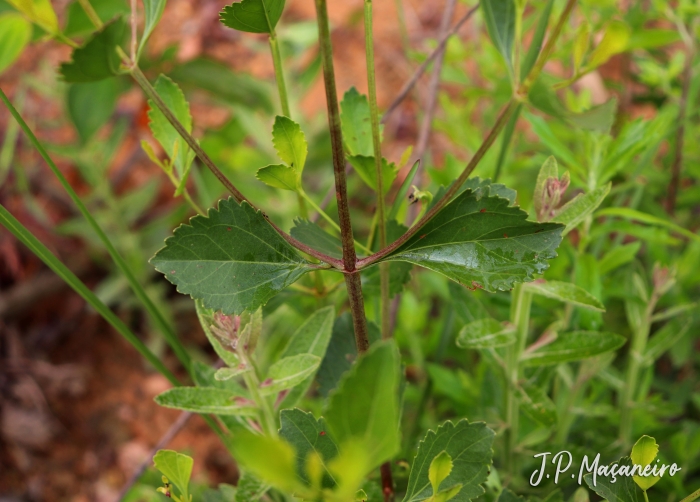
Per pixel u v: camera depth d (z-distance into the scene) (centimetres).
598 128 41
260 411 45
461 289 50
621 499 41
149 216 110
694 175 68
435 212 40
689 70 65
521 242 40
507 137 52
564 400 57
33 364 97
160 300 102
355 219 96
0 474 90
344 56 128
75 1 58
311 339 48
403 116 118
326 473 41
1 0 59
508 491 46
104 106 88
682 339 61
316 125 101
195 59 89
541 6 65
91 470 92
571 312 53
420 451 42
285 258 41
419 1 134
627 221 56
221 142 92
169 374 50
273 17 42
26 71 118
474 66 110
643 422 57
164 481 42
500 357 50
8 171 101
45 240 99
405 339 67
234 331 44
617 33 41
